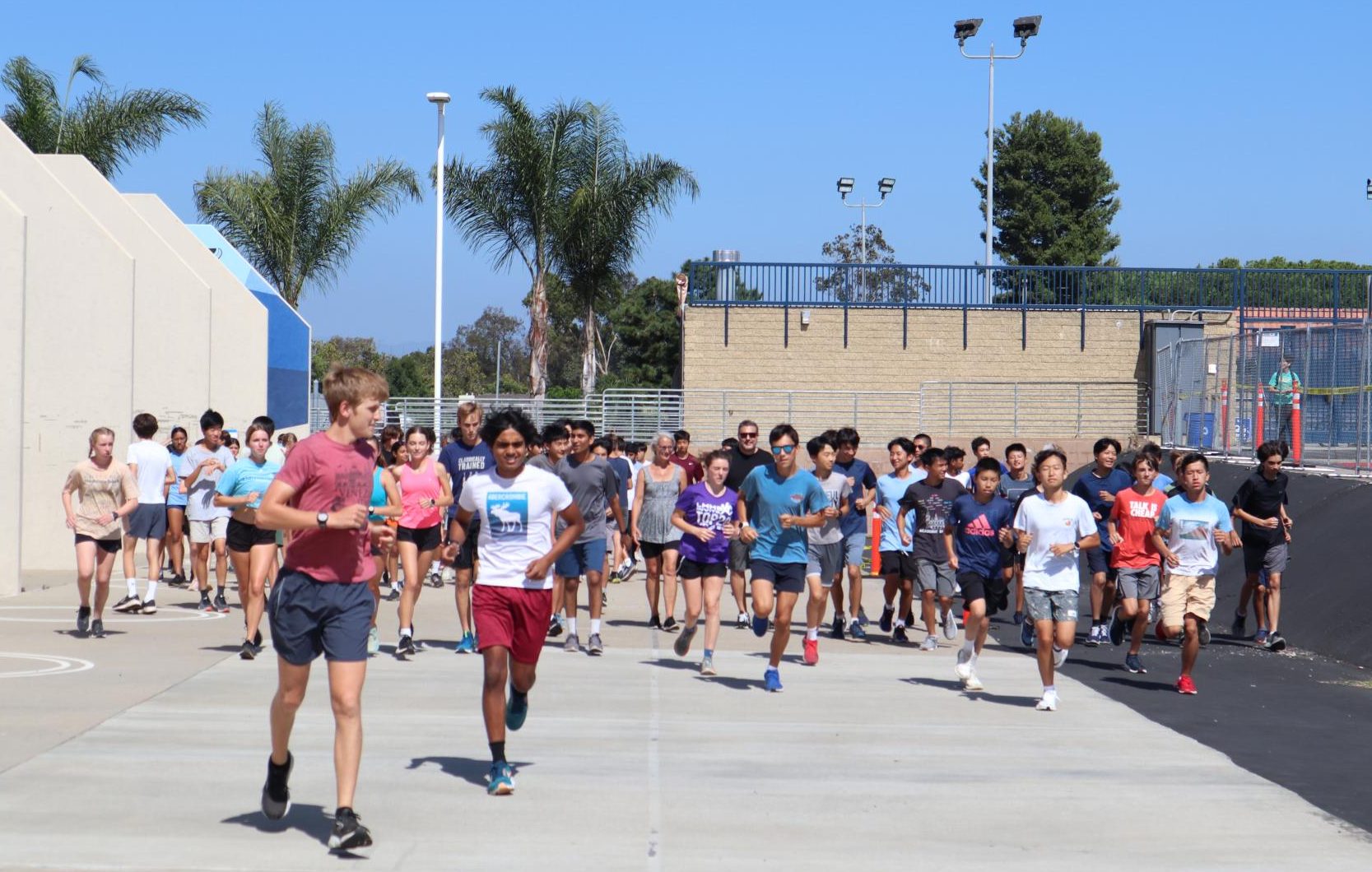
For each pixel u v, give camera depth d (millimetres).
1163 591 11398
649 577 14688
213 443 15148
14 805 6785
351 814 6098
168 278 22266
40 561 19141
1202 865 6238
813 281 37094
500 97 34938
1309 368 20797
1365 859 6379
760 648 13188
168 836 6309
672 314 69938
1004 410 36719
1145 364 36906
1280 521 13992
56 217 19172
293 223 35344
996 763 8297
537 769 7816
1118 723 9672
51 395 19156
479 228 35219
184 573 17891
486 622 7270
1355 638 13344
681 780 7652
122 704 9461
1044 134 72188
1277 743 9094
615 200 34750
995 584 11008
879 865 6148
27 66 31750
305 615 6160
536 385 35594
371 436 6801
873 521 14906
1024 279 37438
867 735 9023
